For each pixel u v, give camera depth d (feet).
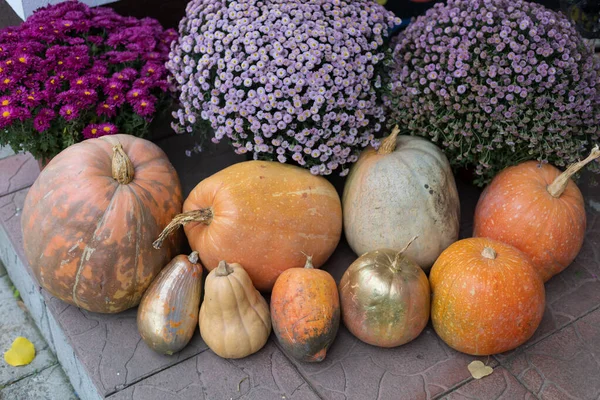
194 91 8.55
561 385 7.62
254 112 8.19
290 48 8.20
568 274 9.12
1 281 11.00
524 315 7.43
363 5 9.00
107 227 7.70
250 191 8.05
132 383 7.72
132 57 9.90
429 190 8.46
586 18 11.34
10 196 10.52
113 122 9.73
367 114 8.77
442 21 8.63
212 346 7.84
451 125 8.57
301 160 8.52
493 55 8.20
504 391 7.55
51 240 7.81
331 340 7.68
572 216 8.30
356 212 8.68
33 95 9.09
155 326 7.79
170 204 8.30
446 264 7.75
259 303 7.97
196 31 8.61
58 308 8.70
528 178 8.50
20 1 10.75
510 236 8.40
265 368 7.88
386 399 7.45
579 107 8.27
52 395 9.16
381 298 7.43
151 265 8.14
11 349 9.57
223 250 8.00
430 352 8.03
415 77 8.62
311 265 7.91
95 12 10.64
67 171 7.92
